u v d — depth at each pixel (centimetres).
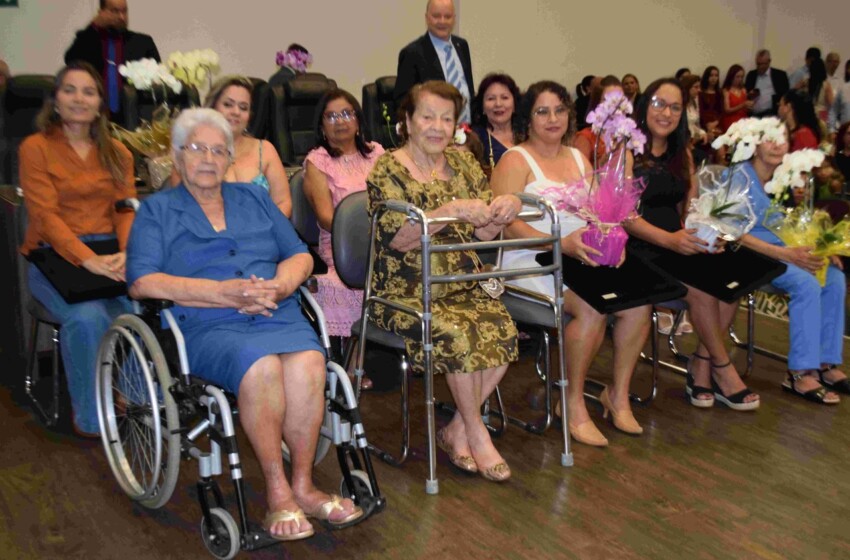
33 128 412
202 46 766
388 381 378
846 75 948
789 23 1072
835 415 347
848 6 1098
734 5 1039
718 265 343
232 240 258
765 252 361
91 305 302
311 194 364
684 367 398
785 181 354
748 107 930
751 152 348
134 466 278
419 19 858
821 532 255
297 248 270
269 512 238
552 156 329
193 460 296
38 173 311
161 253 250
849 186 559
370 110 585
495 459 286
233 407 254
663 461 302
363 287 305
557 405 337
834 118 959
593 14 950
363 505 247
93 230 325
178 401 236
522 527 256
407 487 280
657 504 270
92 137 323
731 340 438
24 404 344
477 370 273
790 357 364
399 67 521
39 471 288
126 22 546
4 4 690
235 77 344
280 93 550
